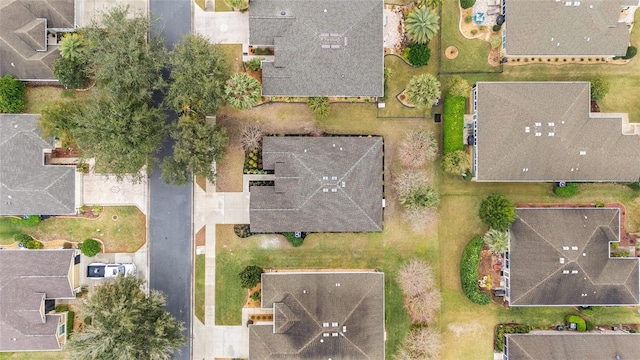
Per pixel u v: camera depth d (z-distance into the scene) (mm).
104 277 48844
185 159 43531
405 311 49594
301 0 45688
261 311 49594
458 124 47688
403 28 48250
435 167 49250
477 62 48781
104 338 41062
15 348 46656
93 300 42719
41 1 46250
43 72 46875
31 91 48469
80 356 41219
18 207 46656
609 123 46500
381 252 49594
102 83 44656
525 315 49625
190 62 43594
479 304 49156
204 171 44469
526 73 48906
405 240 49531
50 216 48938
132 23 43750
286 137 46812
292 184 46438
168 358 46438
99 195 49125
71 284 47000
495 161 46312
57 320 47094
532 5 46125
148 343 43094
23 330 46281
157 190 49312
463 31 48594
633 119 49125
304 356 46656
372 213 46781
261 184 49156
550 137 45812
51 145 47031
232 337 49594
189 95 43562
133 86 43812
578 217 47219
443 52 48688
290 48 45906
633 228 49344
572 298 47188
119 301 42188
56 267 46438
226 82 45375
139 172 46344
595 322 49688
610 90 48875
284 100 48656
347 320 46031
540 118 45812
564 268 46312
